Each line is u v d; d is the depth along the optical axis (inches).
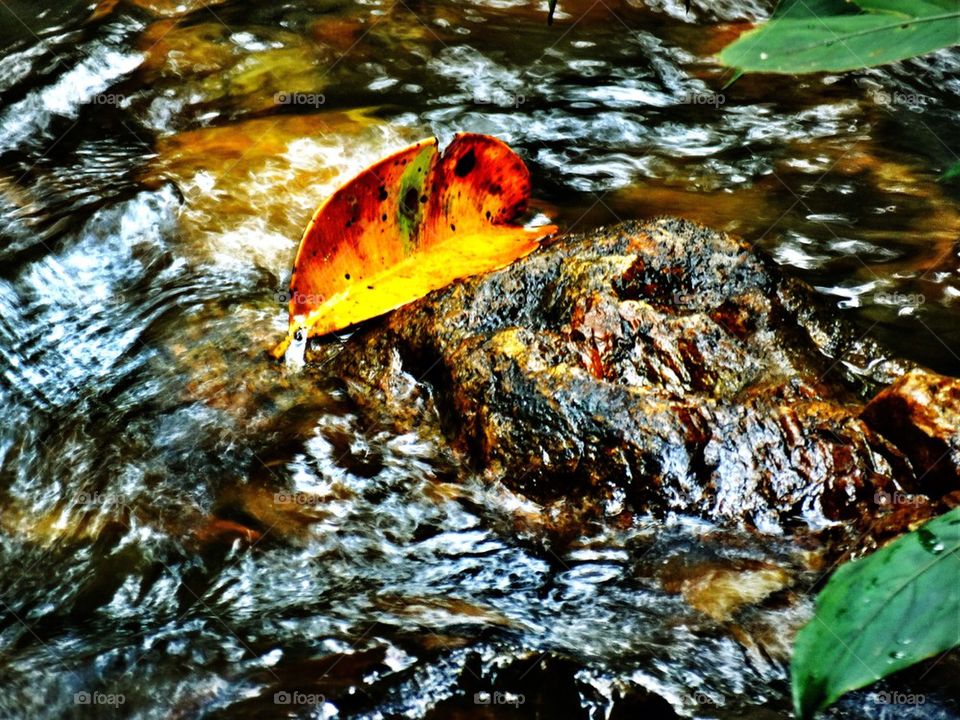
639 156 163.9
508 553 88.2
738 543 87.0
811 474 90.4
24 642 78.5
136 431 103.3
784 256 135.3
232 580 85.4
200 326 119.0
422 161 113.8
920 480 90.7
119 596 84.3
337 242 112.4
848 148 167.5
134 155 154.5
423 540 90.0
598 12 216.1
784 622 79.0
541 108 175.9
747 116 177.6
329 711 70.8
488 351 101.1
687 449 91.4
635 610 81.3
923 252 136.0
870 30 28.9
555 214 143.7
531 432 94.9
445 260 120.3
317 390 108.3
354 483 96.0
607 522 90.6
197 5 201.8
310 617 80.4
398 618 80.1
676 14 218.7
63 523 92.4
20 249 129.0
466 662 74.6
